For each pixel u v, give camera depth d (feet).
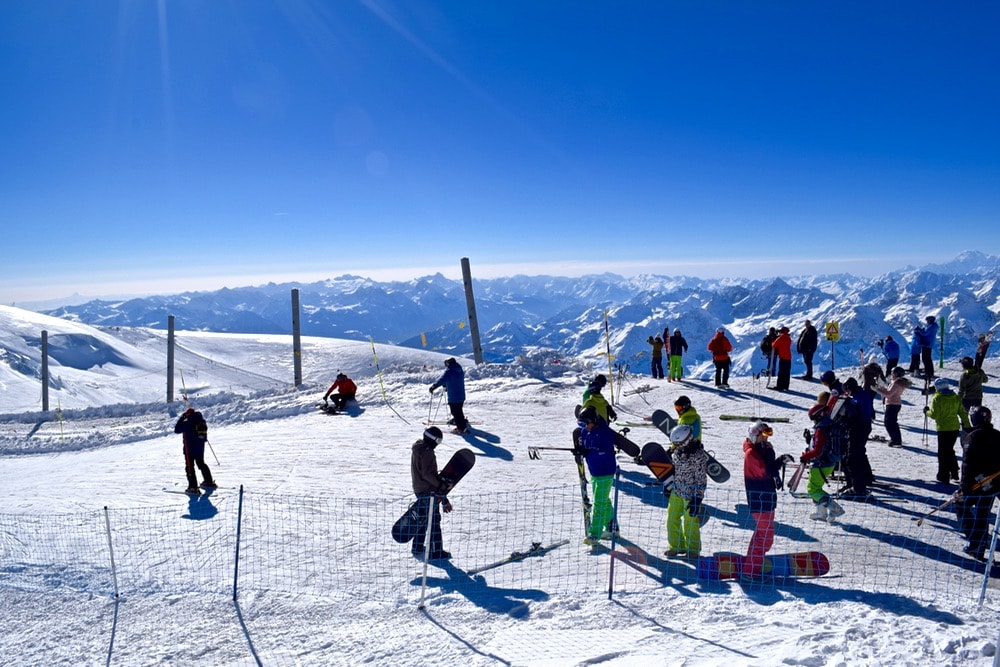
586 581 25.52
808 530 29.89
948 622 20.03
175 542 32.81
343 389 70.59
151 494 42.14
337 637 22.81
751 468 25.07
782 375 64.69
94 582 29.22
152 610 26.17
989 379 66.85
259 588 27.14
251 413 72.28
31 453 69.46
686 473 26.78
